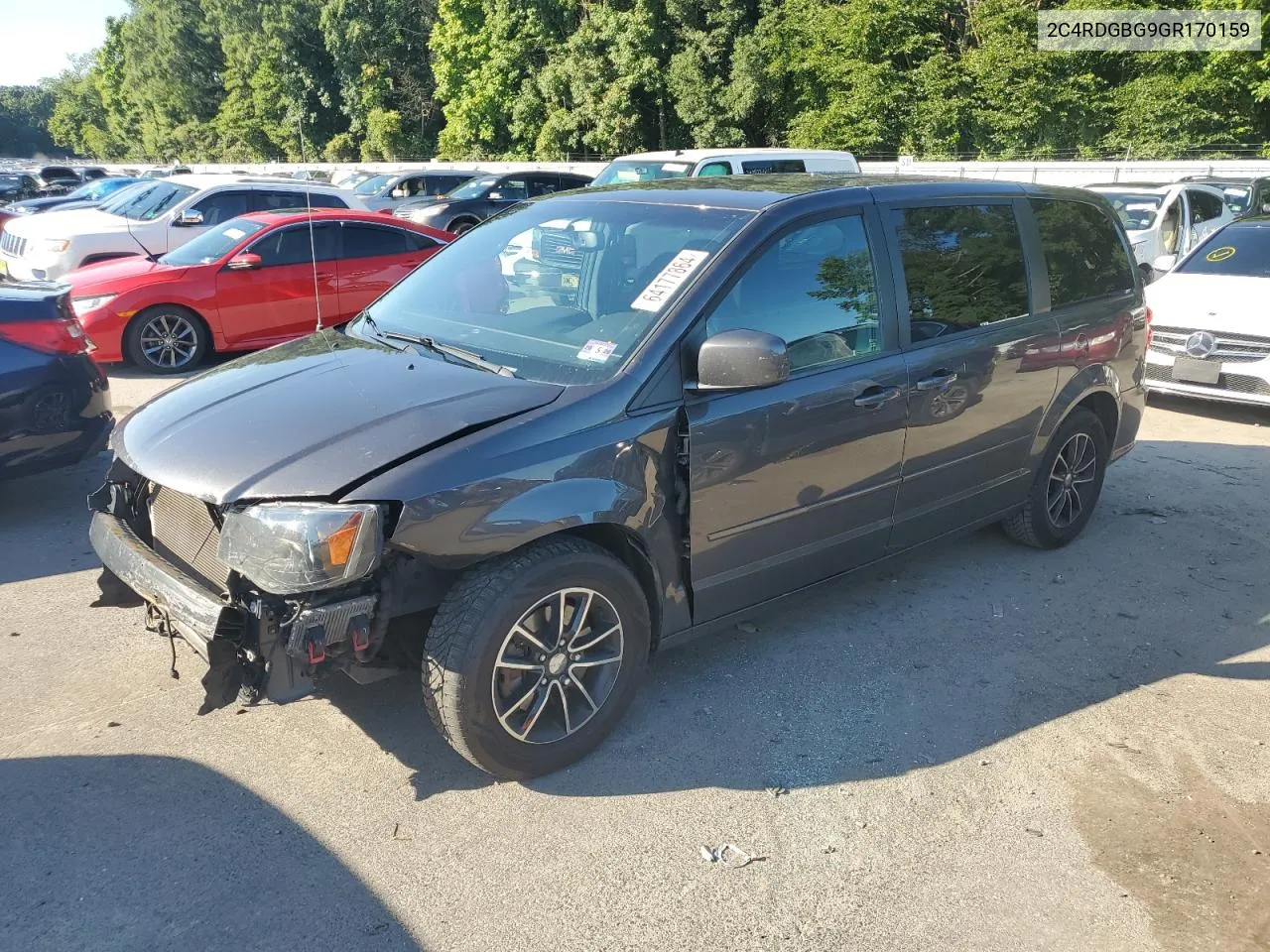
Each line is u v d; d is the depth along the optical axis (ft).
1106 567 16.49
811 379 11.76
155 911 8.39
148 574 9.80
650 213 12.48
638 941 8.24
